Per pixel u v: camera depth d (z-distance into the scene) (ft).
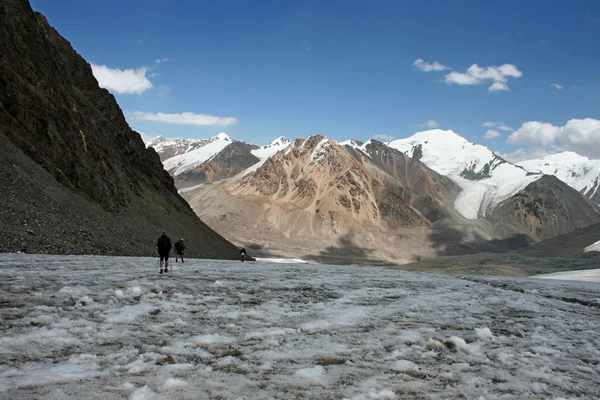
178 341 33.47
